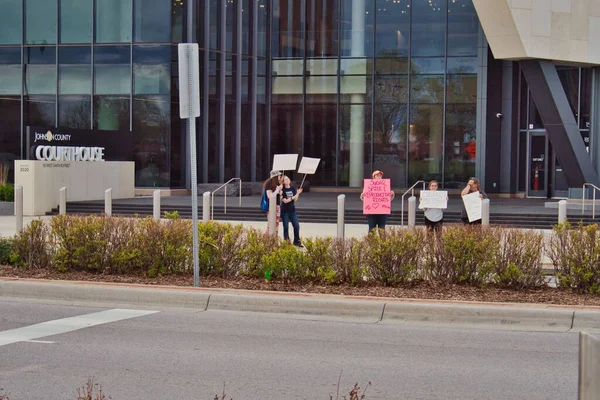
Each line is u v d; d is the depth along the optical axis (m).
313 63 44.59
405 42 43.28
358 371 8.62
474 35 42.34
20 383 7.98
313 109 44.72
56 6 39.75
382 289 12.83
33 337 10.12
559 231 13.18
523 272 12.95
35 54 39.94
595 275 12.62
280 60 45.00
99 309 12.16
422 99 43.12
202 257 13.87
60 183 31.78
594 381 3.97
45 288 12.95
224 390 7.30
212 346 9.73
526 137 42.22
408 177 43.41
